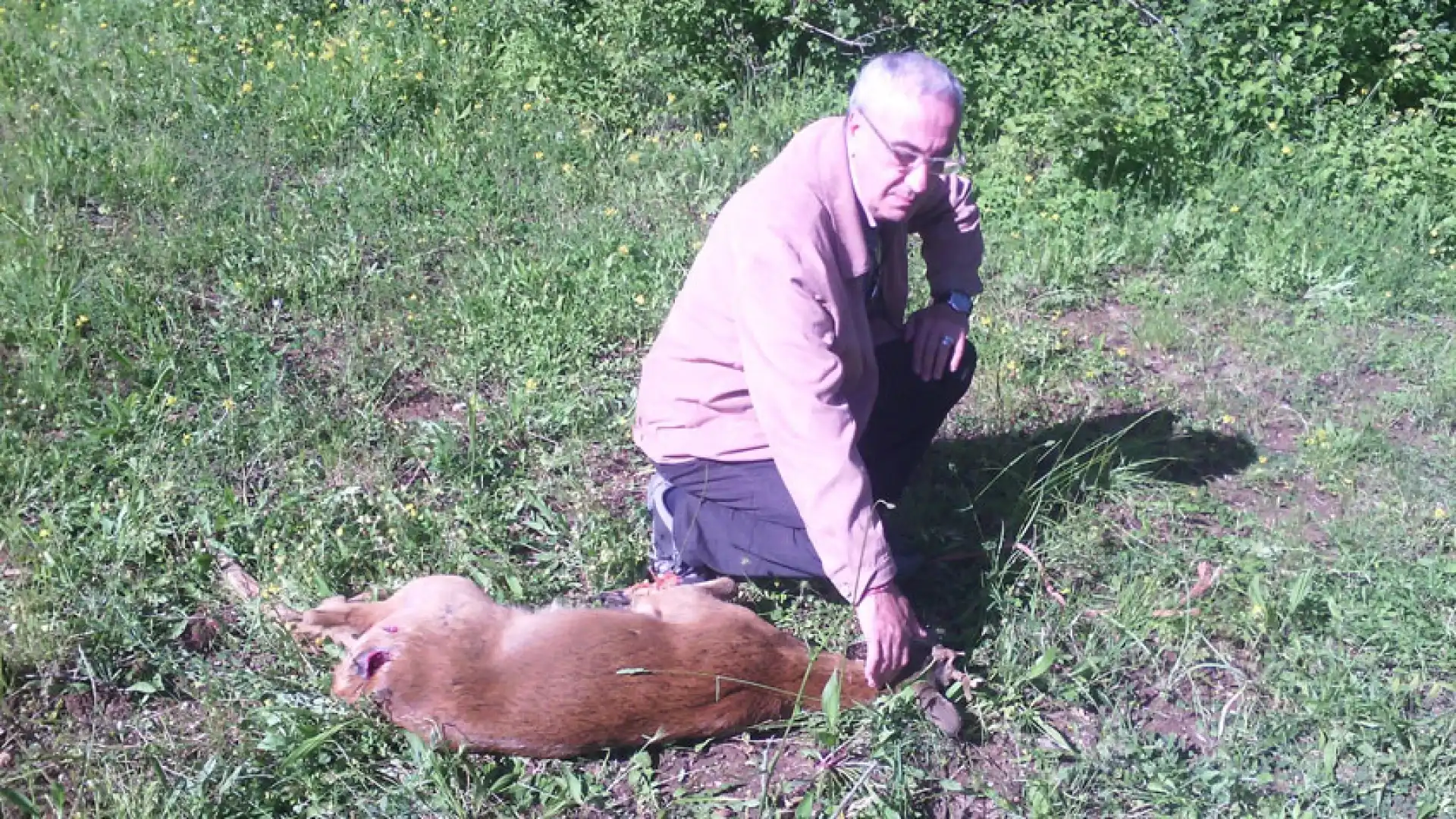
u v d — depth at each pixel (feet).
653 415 11.68
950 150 10.06
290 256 17.81
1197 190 21.04
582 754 10.55
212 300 16.99
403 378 15.80
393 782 10.28
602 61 23.53
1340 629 12.24
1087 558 13.10
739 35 24.58
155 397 14.64
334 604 11.12
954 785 10.53
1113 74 22.20
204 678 11.09
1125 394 16.25
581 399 15.31
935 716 10.80
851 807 10.27
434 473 13.84
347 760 10.33
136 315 15.98
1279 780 10.87
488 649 10.48
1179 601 12.58
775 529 11.49
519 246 18.83
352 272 17.71
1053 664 11.84
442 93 23.07
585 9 25.29
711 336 11.04
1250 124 23.56
